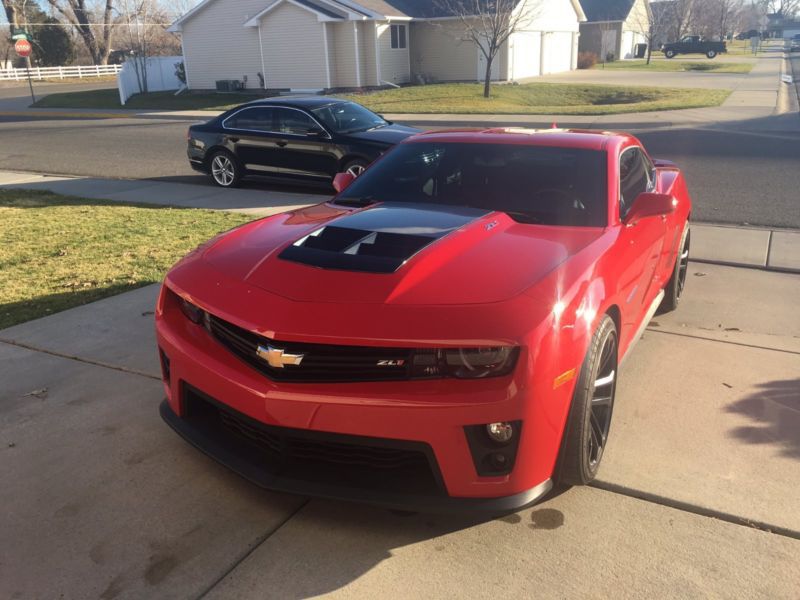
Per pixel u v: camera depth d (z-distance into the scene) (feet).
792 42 315.58
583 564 8.45
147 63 110.11
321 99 36.78
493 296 8.61
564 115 66.39
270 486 8.75
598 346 9.28
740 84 98.27
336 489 8.57
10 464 10.59
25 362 14.24
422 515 9.41
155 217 28.60
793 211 28.94
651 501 9.66
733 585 8.09
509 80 102.83
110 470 10.45
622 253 10.94
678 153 44.34
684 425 11.72
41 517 9.37
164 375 10.71
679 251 16.72
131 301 18.01
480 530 9.09
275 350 8.39
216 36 100.17
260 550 8.74
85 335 15.67
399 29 100.73
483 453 8.23
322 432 8.28
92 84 142.51
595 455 9.91
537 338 8.11
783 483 10.02
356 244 10.05
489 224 11.02
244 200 33.04
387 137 33.83
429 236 10.27
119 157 48.96
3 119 81.00
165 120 76.07
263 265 9.72
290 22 93.35
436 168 13.25
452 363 8.02
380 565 8.47
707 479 10.14
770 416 12.01
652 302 14.75
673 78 111.86
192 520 9.32
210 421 10.02
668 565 8.43
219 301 9.24
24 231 26.08
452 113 70.08
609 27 170.81
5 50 211.00
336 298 8.66
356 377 8.25
